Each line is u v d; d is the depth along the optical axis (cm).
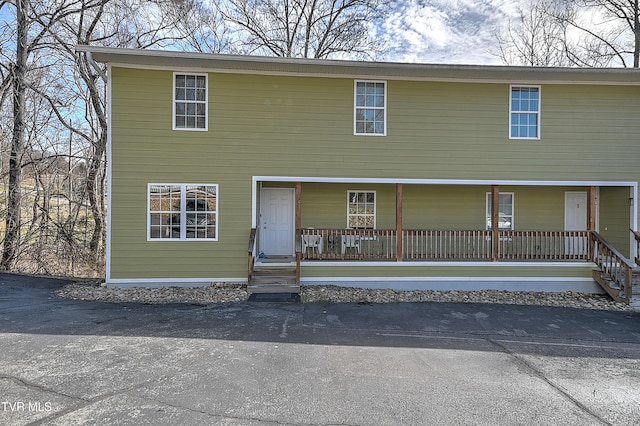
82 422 299
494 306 790
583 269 956
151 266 885
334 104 933
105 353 460
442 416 324
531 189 1109
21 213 1323
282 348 496
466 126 955
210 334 548
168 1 1605
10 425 292
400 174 945
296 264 870
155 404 333
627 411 340
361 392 369
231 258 907
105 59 847
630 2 1650
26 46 1318
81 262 1316
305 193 1080
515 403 352
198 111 902
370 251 1054
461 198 1099
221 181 905
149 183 883
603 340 572
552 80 955
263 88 916
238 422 306
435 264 949
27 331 541
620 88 977
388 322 649
